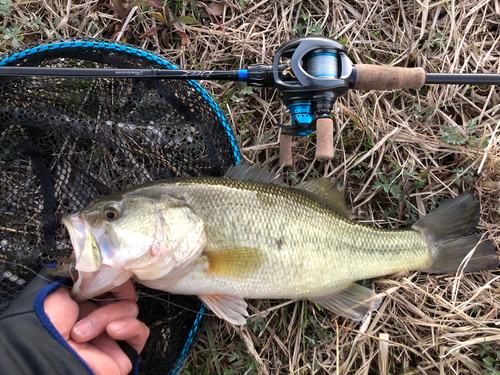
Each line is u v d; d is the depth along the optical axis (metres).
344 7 0.48
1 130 0.36
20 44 0.43
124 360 0.31
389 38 0.49
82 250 0.29
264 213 0.34
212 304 0.35
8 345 0.26
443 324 0.42
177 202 0.32
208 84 0.46
